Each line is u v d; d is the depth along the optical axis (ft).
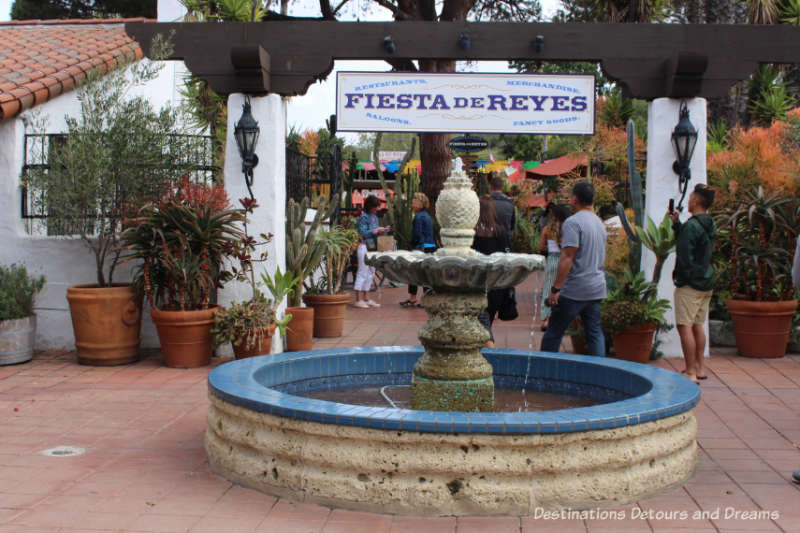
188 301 24.95
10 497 12.48
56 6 78.18
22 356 25.12
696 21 49.55
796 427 17.54
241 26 26.04
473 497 11.61
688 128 25.50
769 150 30.71
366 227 40.32
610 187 44.37
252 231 26.50
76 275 27.48
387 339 30.22
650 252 26.68
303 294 31.55
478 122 26.63
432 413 12.18
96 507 12.05
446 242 14.66
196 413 18.62
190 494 12.73
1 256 27.73
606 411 12.41
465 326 14.78
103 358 24.67
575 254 20.13
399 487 11.74
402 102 26.68
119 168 24.66
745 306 26.13
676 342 26.66
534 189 65.92
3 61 30.12
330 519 11.57
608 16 42.83
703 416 18.65
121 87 26.09
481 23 25.93
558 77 26.43
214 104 39.88
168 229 24.57
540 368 18.53
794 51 25.59
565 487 11.83
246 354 24.57
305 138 62.23
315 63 25.99
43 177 24.80
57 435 16.53
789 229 27.02
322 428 12.16
